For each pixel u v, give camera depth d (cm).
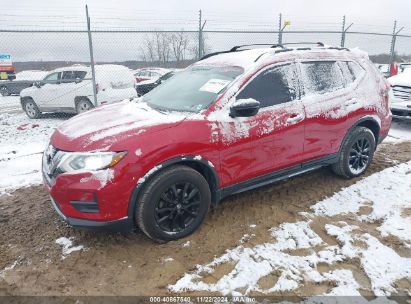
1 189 477
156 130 314
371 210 392
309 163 420
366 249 320
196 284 281
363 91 458
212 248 328
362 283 279
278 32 1012
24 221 388
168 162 313
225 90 354
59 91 1007
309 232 348
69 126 357
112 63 998
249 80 365
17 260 318
